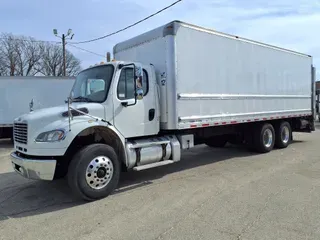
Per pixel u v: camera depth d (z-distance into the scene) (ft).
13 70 146.00
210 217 13.89
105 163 17.16
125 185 19.88
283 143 34.09
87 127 16.79
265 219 13.50
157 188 18.95
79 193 16.26
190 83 21.75
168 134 22.67
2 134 45.03
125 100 18.97
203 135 26.05
